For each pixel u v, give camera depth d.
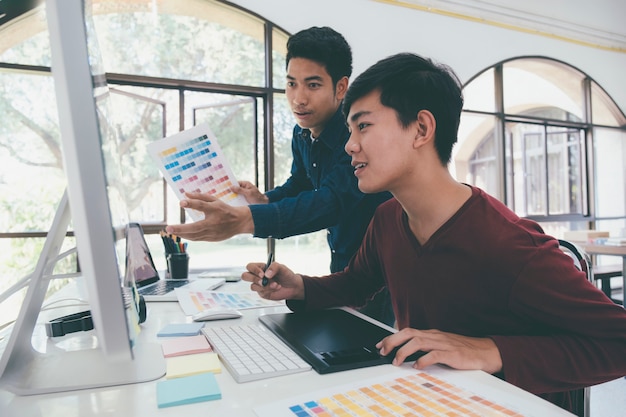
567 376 0.57
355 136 0.68
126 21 3.30
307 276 0.89
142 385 0.50
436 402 0.44
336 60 1.20
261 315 0.86
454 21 4.15
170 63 3.42
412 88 0.65
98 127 0.41
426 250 0.71
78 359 0.55
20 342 0.52
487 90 4.79
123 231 0.57
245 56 3.59
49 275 0.57
